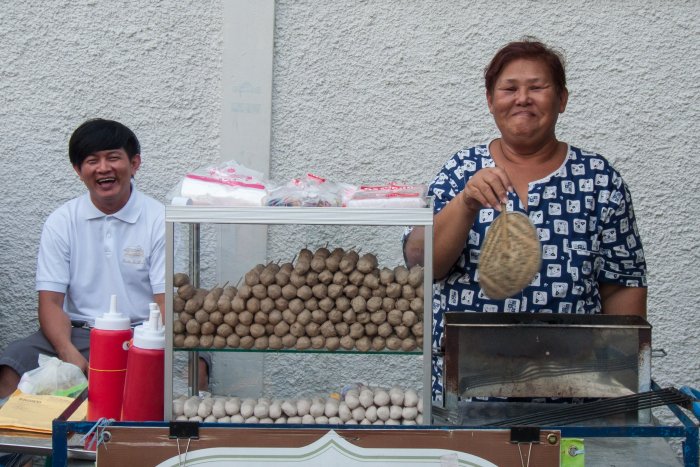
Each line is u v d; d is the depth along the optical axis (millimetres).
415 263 2332
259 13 4102
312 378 2453
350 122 4176
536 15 4113
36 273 4117
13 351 3654
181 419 2377
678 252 4195
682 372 4230
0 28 4207
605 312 2904
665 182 4168
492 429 2238
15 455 2844
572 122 4164
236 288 2375
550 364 2395
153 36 4180
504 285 2469
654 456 2396
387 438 2244
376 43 4141
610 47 4125
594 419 2373
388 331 2328
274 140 4199
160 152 4227
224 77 4145
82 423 2264
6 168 4273
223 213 2271
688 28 4109
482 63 4133
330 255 2350
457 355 2393
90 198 3840
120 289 3834
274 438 2248
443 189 2801
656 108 4141
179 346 2359
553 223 2734
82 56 4207
